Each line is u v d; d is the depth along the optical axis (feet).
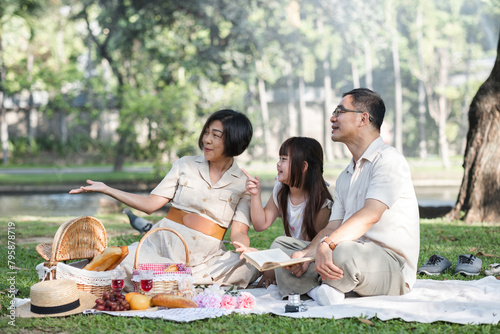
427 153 128.88
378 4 78.48
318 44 89.76
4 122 100.63
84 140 110.83
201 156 13.52
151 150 59.26
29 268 15.07
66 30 97.55
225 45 66.18
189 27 66.23
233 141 12.68
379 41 83.10
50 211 42.60
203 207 12.91
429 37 105.70
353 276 10.84
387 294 11.35
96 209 44.39
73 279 11.00
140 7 65.31
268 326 9.46
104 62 99.81
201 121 60.23
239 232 13.12
